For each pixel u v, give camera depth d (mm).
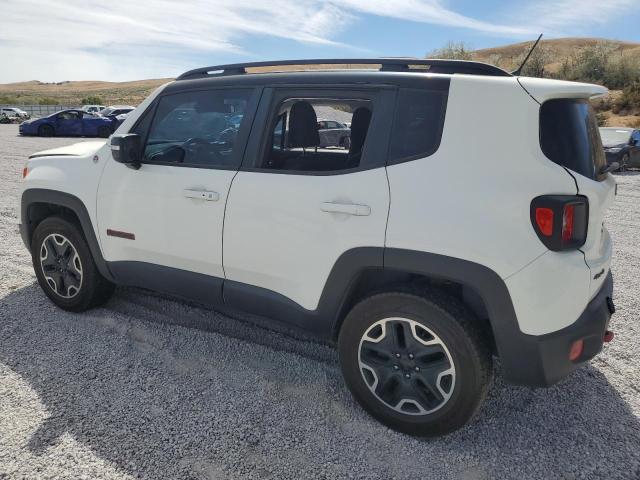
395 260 2484
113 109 28078
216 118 3170
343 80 2770
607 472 2402
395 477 2355
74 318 3859
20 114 37688
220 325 3830
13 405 2787
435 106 2498
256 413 2783
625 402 2980
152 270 3424
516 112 2330
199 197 3061
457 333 2408
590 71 35625
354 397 2793
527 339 2309
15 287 4441
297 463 2422
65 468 2336
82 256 3762
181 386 3014
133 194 3377
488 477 2365
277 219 2811
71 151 3961
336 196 2631
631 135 15094
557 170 2268
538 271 2238
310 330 2885
